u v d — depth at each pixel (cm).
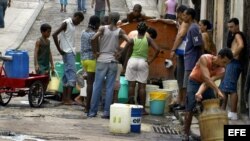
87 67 2219
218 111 1666
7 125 1936
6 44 3634
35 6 4659
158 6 4822
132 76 2292
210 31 2327
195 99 1817
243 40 2138
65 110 2291
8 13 4400
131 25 2644
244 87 2181
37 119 2077
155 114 2323
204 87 1766
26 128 1908
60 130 1912
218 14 2675
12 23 4141
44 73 2408
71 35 2398
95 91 2175
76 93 2498
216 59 1734
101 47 2159
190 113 1852
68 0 4894
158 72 2598
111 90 2170
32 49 3619
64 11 4584
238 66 2130
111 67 2161
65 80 2408
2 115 2109
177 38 2294
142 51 2291
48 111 2242
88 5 4838
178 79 2314
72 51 2397
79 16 2403
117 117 1923
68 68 2397
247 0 2228
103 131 1947
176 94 2422
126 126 1928
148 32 2350
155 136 1934
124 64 2286
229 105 2250
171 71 2595
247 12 2230
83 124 2041
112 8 4844
